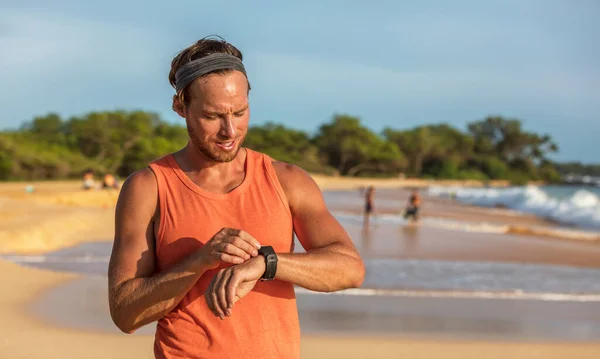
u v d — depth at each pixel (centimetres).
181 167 194
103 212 2355
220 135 180
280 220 190
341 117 13412
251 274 161
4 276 1055
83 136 9094
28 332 738
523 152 17188
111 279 182
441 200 5359
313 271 172
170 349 181
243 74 183
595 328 854
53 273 1120
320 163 13000
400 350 716
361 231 2372
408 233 2302
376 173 13550
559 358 710
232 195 188
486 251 1783
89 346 689
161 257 185
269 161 199
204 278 182
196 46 182
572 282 1273
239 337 179
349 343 738
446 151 15300
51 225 1786
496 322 877
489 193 7219
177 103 188
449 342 757
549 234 2466
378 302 983
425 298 1035
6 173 7038
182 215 186
